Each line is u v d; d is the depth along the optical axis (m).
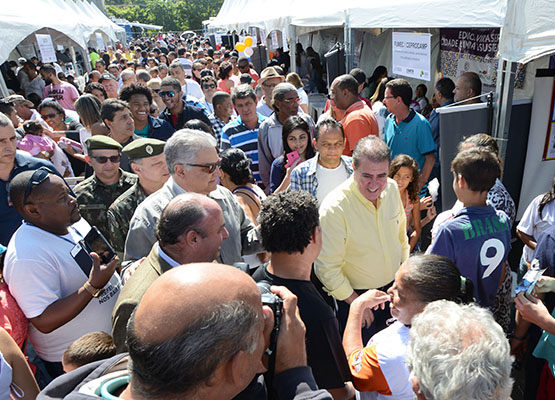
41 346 2.02
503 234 2.14
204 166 2.17
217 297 0.86
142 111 4.14
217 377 0.86
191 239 1.60
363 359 1.49
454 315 1.06
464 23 3.39
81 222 2.23
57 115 5.37
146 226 2.14
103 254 1.90
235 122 4.51
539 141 3.84
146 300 0.87
